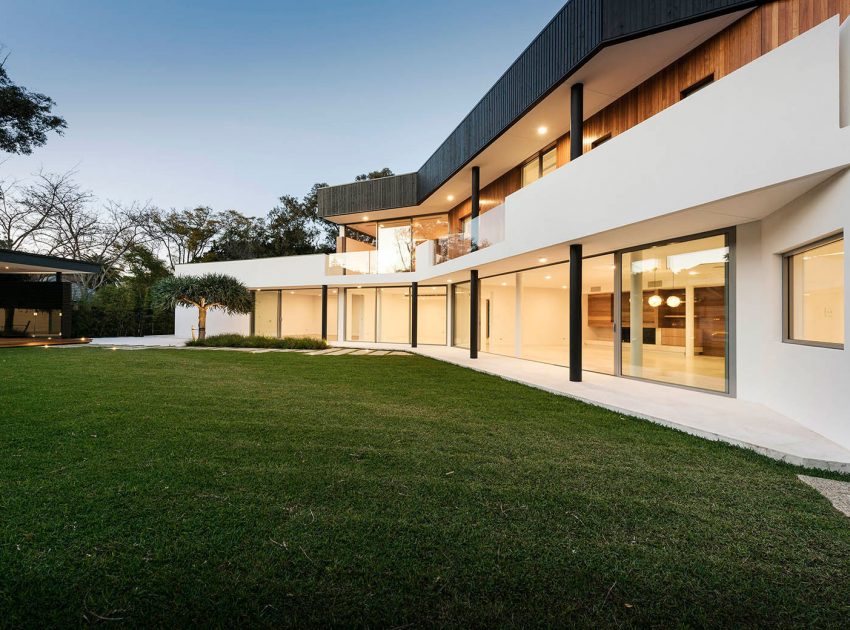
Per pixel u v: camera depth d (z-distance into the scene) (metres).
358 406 5.05
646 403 5.32
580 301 7.25
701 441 3.85
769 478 2.95
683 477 2.93
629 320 7.57
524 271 11.30
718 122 4.53
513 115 8.59
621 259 7.73
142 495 2.45
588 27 6.38
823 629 1.48
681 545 2.03
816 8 4.73
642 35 5.86
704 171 4.68
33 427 3.84
